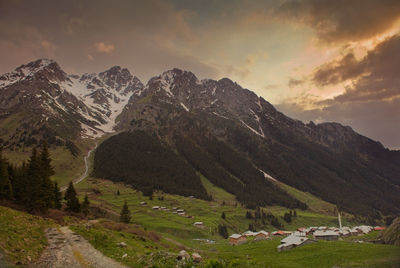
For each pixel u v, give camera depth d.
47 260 30.83
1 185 80.69
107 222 85.81
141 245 54.12
